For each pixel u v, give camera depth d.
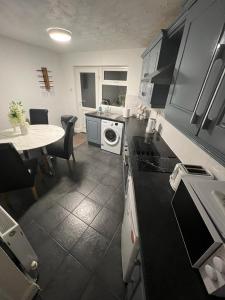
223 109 0.58
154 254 0.66
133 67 3.15
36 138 2.23
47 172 2.55
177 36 1.42
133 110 3.41
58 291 1.14
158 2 1.33
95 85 3.85
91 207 1.91
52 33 1.84
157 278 0.58
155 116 2.68
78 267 1.29
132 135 2.29
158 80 1.36
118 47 2.96
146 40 2.42
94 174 2.60
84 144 3.82
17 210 1.82
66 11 1.59
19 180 1.68
